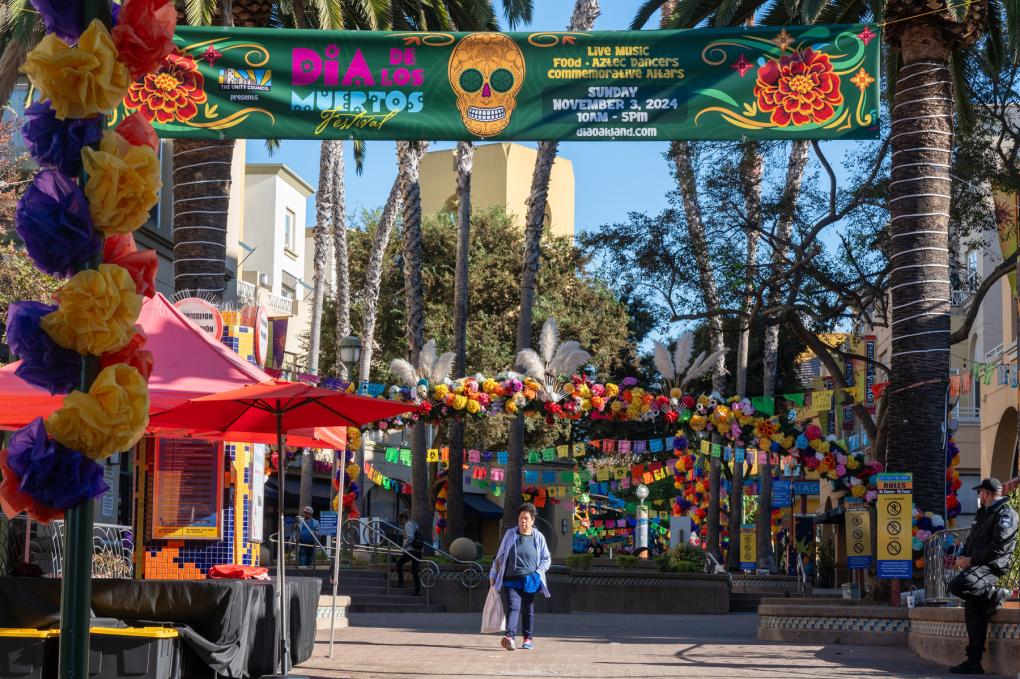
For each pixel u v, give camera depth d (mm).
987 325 36750
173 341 10750
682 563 32406
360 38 13227
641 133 13141
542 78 13180
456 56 13203
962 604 13680
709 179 27234
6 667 7754
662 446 25219
